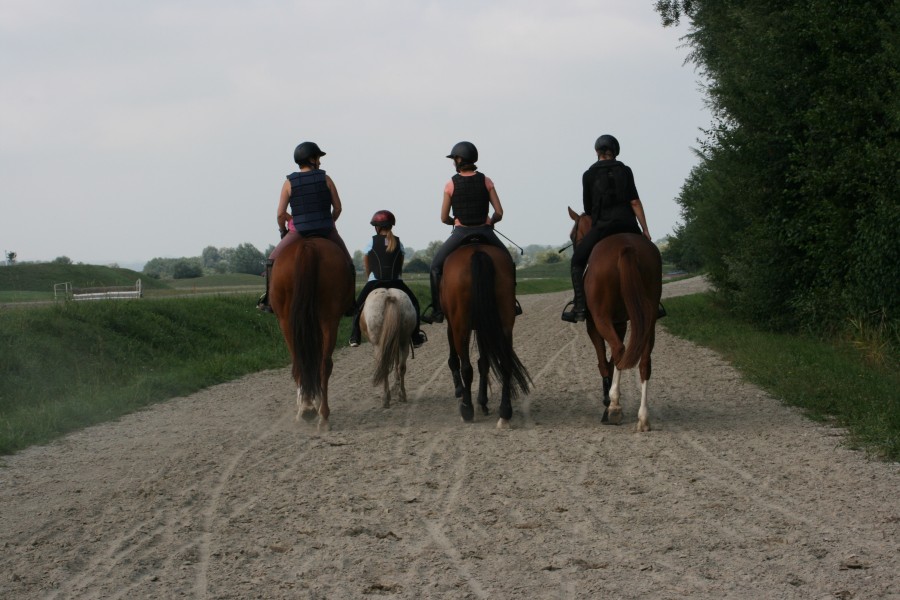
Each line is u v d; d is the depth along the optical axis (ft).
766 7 57.31
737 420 29.94
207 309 64.69
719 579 14.65
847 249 51.08
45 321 47.21
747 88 57.41
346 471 23.32
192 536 17.69
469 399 30.27
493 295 27.66
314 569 15.60
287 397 38.06
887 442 24.57
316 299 28.14
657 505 19.39
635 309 25.88
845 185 50.08
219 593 14.46
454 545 16.81
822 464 23.08
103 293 101.81
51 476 23.36
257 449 26.53
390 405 35.04
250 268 444.14
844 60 51.39
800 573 14.83
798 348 48.37
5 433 28.27
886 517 17.99
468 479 22.15
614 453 24.95
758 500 19.63
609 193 28.63
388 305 31.45
